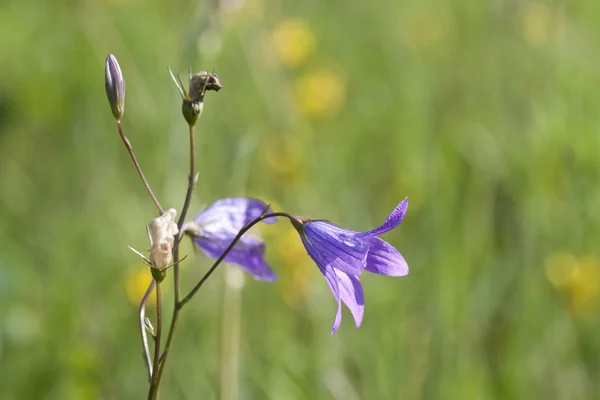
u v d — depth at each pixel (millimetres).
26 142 9594
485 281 6965
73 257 7754
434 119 9391
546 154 7926
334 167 8711
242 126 8789
